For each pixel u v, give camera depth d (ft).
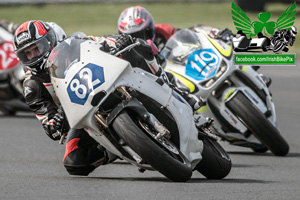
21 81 121.19
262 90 86.33
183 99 63.21
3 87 121.08
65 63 58.39
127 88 57.52
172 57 84.28
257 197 54.44
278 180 64.85
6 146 92.02
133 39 60.49
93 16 352.69
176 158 60.34
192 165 62.90
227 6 411.13
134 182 62.54
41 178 65.92
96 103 56.29
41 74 63.67
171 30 102.68
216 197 54.19
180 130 60.75
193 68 81.76
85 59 57.67
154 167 56.95
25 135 103.30
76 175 68.39
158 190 57.36
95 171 71.61
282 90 167.73
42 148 90.38
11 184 61.87
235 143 87.25
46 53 63.72
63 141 64.28
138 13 95.96
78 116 57.26
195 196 54.49
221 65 81.66
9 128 111.34
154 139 60.03
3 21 124.06
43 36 63.82
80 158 66.80
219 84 81.25
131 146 55.77
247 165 76.79
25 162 78.38
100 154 67.10
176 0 426.51
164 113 60.49
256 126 80.07
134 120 58.65
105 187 59.52
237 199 53.47
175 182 61.31
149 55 61.11
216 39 87.56
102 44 60.08
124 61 57.57
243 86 83.82
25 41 63.21
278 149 81.71
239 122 82.64
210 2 428.56
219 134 85.25
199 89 80.02
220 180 65.00
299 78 197.36
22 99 123.44
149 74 59.88
